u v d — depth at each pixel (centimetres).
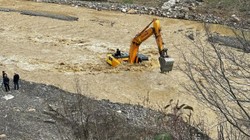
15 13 5172
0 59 3622
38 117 2355
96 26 4862
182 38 4466
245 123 564
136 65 3519
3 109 2466
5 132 2153
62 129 1819
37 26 4709
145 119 2327
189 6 5719
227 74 589
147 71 3428
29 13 5162
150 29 3297
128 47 4184
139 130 1691
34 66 3503
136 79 3275
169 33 4712
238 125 587
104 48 4091
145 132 1384
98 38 4425
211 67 633
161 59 3123
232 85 592
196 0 5944
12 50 3866
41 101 2638
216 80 577
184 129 793
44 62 3603
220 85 571
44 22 4872
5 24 4716
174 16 5416
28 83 2966
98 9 5647
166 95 2997
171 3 5931
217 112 789
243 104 640
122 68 3459
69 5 5788
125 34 4650
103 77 3300
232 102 634
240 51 590
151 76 3322
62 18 5041
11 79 3056
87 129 1224
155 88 3127
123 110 2569
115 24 5025
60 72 3391
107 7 5691
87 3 5822
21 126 2233
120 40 4416
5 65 3488
